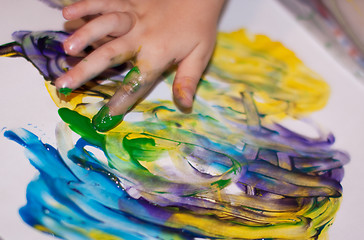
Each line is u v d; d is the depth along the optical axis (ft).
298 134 2.83
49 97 2.60
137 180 2.42
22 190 2.23
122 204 2.32
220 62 3.07
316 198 2.56
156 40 2.70
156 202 2.37
